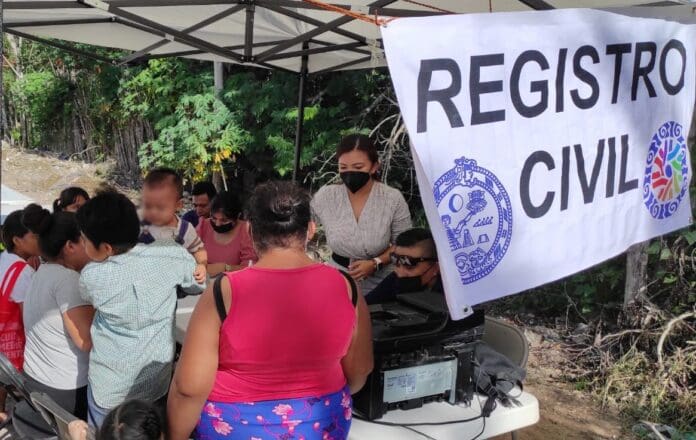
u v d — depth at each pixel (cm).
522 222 231
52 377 282
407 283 289
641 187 274
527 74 228
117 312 235
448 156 211
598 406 474
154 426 199
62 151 1595
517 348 305
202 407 192
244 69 1041
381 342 234
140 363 240
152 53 570
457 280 213
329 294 194
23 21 454
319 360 193
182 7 412
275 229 193
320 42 521
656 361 489
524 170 230
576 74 242
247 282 188
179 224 297
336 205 360
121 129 1347
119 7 375
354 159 341
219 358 190
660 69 273
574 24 238
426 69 205
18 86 1600
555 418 455
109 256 236
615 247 265
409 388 248
